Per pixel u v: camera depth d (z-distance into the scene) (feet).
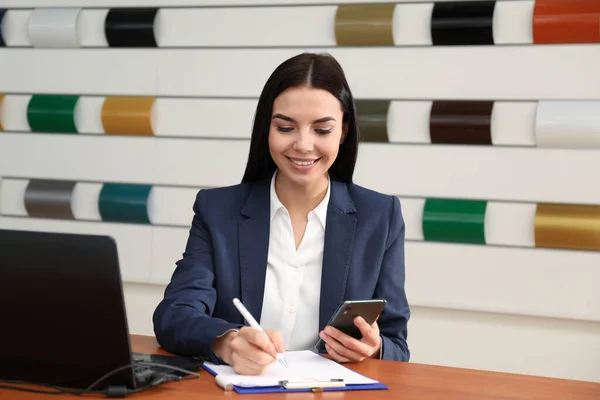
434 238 9.87
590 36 9.20
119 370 4.59
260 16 10.55
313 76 5.80
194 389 4.81
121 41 10.99
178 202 10.98
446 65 9.86
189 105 10.89
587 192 9.42
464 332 9.95
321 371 5.20
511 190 9.69
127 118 10.93
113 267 4.46
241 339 5.12
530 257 9.62
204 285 6.12
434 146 9.95
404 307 6.31
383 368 5.47
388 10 9.88
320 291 6.23
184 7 10.85
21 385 4.80
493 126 9.68
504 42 9.62
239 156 10.75
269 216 6.33
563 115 9.30
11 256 4.58
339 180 6.53
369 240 6.32
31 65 11.50
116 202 10.99
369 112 9.96
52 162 11.47
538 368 9.69
